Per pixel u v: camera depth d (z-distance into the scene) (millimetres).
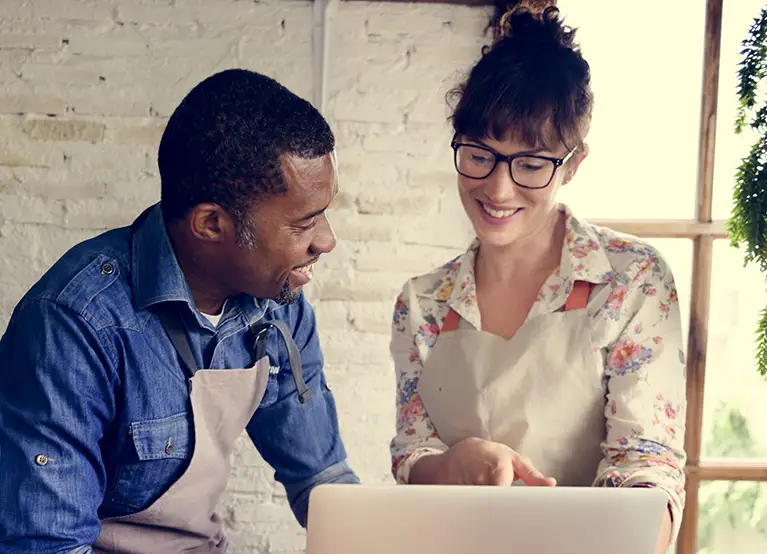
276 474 1708
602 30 2627
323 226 1337
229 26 2490
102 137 2502
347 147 2527
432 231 2545
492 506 1085
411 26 2498
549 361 1525
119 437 1380
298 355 1576
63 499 1261
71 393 1290
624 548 1065
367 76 2508
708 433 2758
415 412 1642
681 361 1481
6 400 1289
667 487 1325
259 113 1240
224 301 1466
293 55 2500
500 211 1507
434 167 2527
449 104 1583
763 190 1857
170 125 1300
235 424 1491
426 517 1091
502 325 1611
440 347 1631
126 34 2484
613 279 1517
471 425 1573
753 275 2660
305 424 1643
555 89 1423
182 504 1449
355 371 2572
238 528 2592
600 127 2658
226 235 1302
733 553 2734
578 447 1531
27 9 2473
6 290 2516
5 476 1250
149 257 1376
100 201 2514
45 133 2494
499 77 1433
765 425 2734
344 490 1106
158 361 1385
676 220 2635
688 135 2639
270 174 1232
